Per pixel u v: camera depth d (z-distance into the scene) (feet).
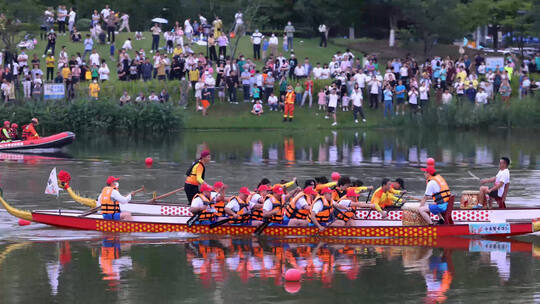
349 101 276.82
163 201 122.42
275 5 355.36
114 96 267.39
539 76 303.89
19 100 258.37
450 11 344.90
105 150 203.10
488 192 102.17
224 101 280.10
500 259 85.05
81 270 80.33
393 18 369.71
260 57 321.52
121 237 96.58
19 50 300.81
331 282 75.87
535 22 352.08
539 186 137.28
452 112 265.95
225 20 372.79
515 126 267.59
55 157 185.57
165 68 279.49
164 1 391.24
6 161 176.35
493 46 402.31
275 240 95.04
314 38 384.68
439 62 276.82
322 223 96.07
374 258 85.61
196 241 94.32
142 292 72.43
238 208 97.66
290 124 264.72
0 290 73.20
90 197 125.90
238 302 69.41
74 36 318.24
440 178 96.32
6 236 96.78
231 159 180.65
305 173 156.15
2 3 268.62
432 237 95.81
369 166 168.04
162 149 204.85
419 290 73.20
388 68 271.49
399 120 267.39
